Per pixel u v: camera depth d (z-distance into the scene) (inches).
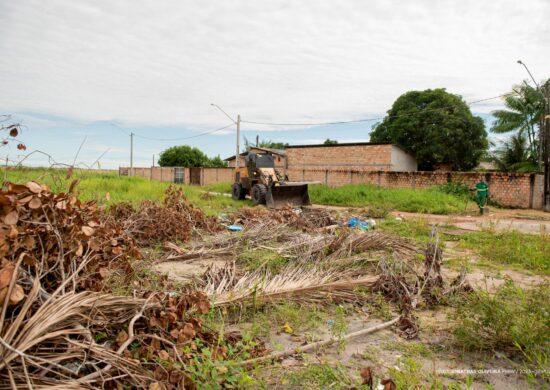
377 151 1196.5
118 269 160.9
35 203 111.0
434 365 121.1
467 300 166.4
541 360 127.3
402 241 292.8
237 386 101.8
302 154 1336.1
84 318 101.0
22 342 85.7
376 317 168.6
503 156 1270.9
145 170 1825.8
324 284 189.3
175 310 112.5
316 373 118.0
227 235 311.6
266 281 187.6
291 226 382.9
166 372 92.7
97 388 84.0
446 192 809.5
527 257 276.7
